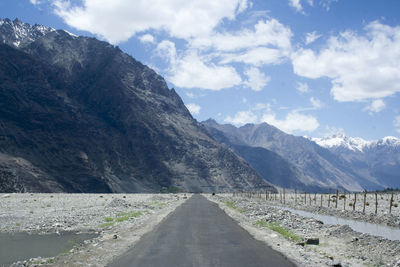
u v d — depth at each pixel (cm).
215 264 1588
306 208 6731
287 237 2478
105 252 1880
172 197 10681
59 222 3531
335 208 6269
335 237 2706
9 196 8994
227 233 2588
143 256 1758
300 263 1628
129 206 5622
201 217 3900
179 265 1569
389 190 14038
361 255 2020
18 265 1730
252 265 1575
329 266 1603
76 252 1906
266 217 3750
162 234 2520
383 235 3303
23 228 3177
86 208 5244
